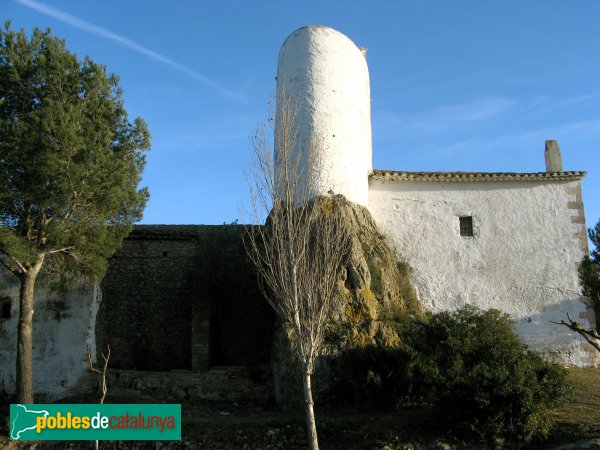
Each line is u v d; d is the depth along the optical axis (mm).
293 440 12797
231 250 20156
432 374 13016
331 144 18172
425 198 19328
